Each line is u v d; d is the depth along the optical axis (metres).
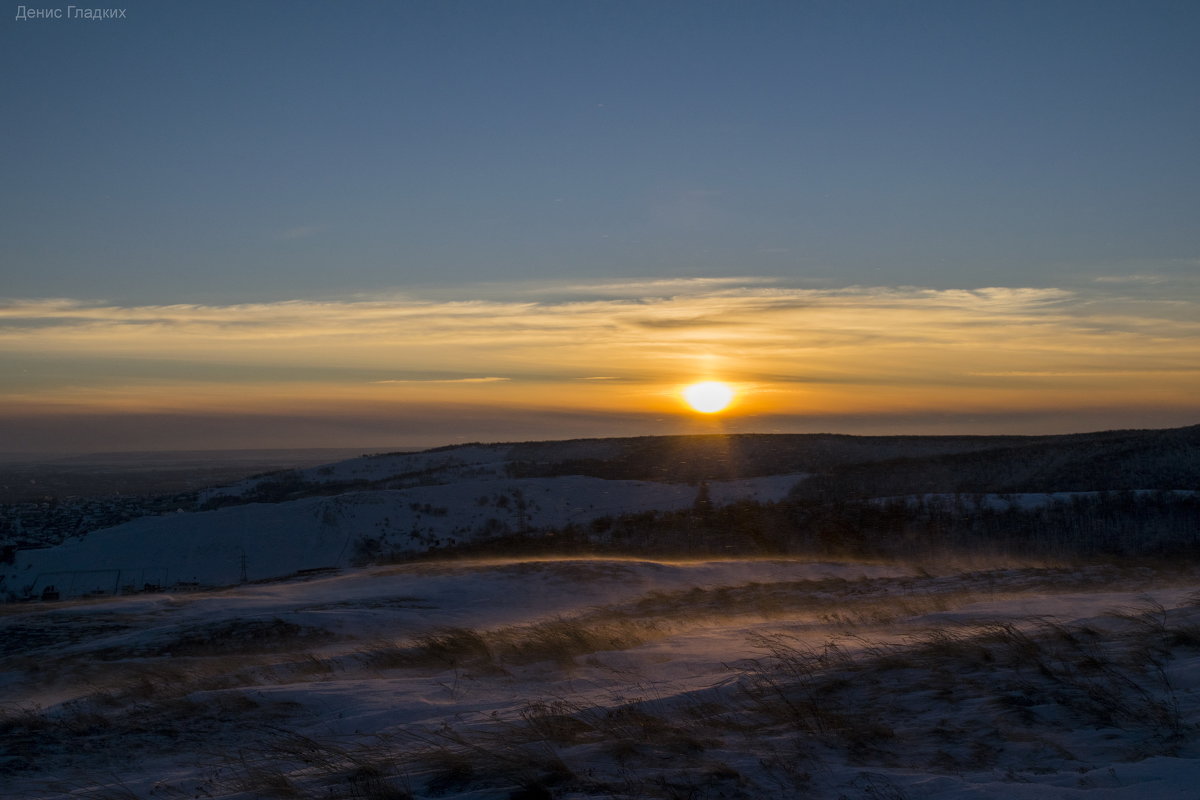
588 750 6.89
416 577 25.84
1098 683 7.59
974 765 6.00
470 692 10.62
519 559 31.39
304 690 10.69
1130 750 5.97
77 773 7.71
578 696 9.72
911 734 6.86
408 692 10.55
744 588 22.31
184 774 7.39
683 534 34.78
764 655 11.39
